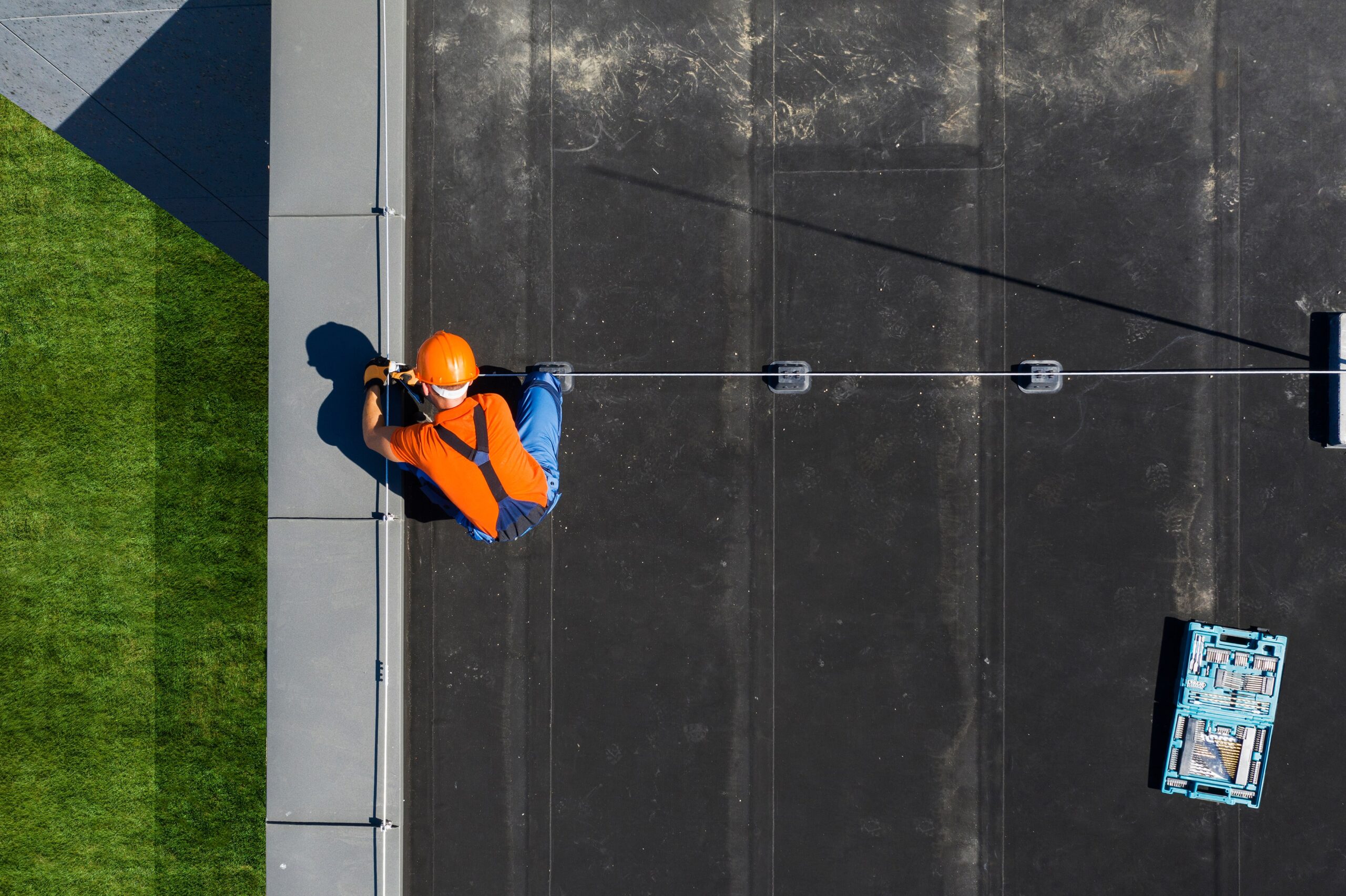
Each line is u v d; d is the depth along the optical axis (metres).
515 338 4.22
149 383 7.82
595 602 4.20
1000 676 4.13
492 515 3.86
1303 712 4.06
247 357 7.79
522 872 4.19
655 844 4.17
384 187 4.05
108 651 7.82
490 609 4.21
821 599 4.17
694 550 4.19
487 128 4.22
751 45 4.22
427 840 4.20
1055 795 4.12
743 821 4.16
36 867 7.79
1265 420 4.10
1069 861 4.11
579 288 4.21
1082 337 4.14
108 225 7.80
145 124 6.82
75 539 7.85
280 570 4.07
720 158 4.21
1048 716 4.12
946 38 4.18
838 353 4.18
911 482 4.15
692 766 4.17
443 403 3.84
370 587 4.05
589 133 4.23
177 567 7.81
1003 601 4.14
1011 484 4.14
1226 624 4.08
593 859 4.18
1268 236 4.12
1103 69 4.16
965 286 4.17
